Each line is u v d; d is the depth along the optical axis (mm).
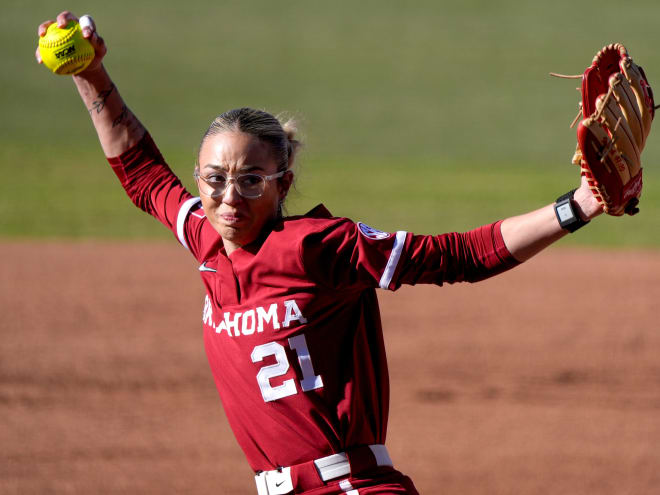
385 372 9125
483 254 8234
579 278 39562
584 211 7984
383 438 9227
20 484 19484
